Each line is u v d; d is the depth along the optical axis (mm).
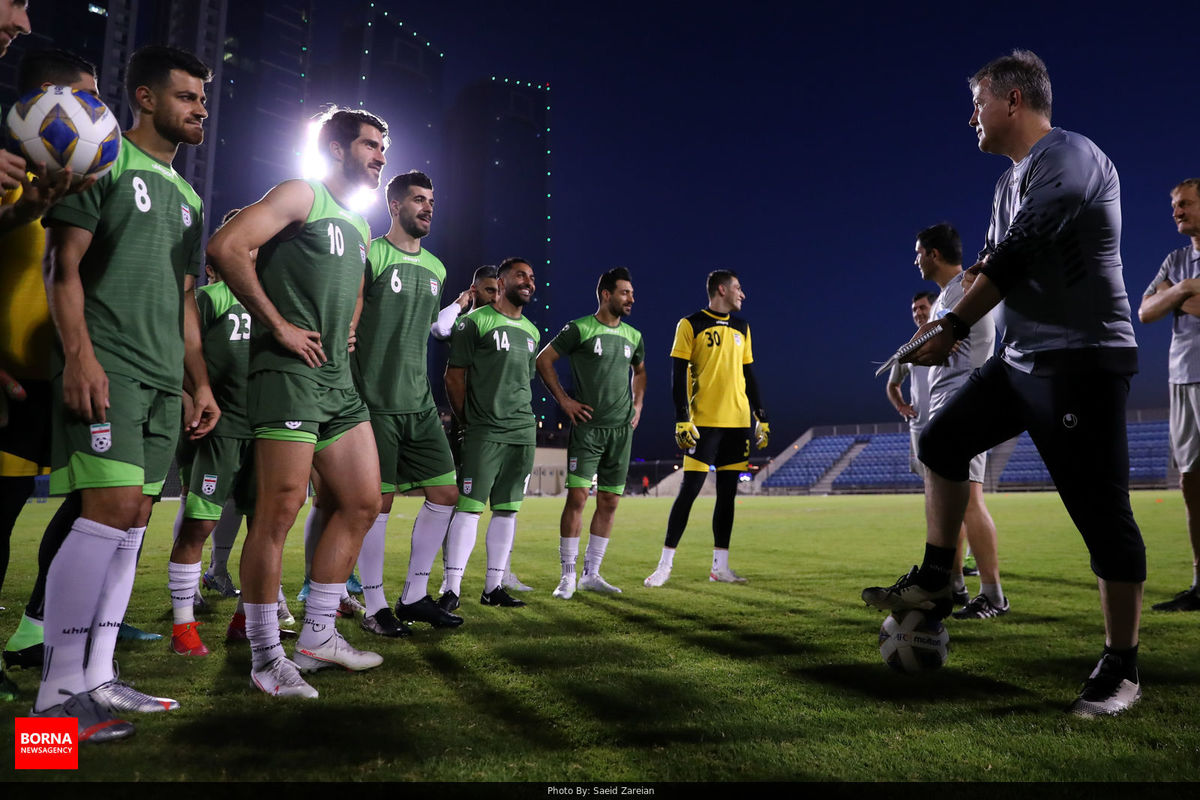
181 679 2324
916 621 2438
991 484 36250
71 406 1859
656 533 9727
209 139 82562
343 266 2482
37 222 2457
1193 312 3609
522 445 4078
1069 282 2170
